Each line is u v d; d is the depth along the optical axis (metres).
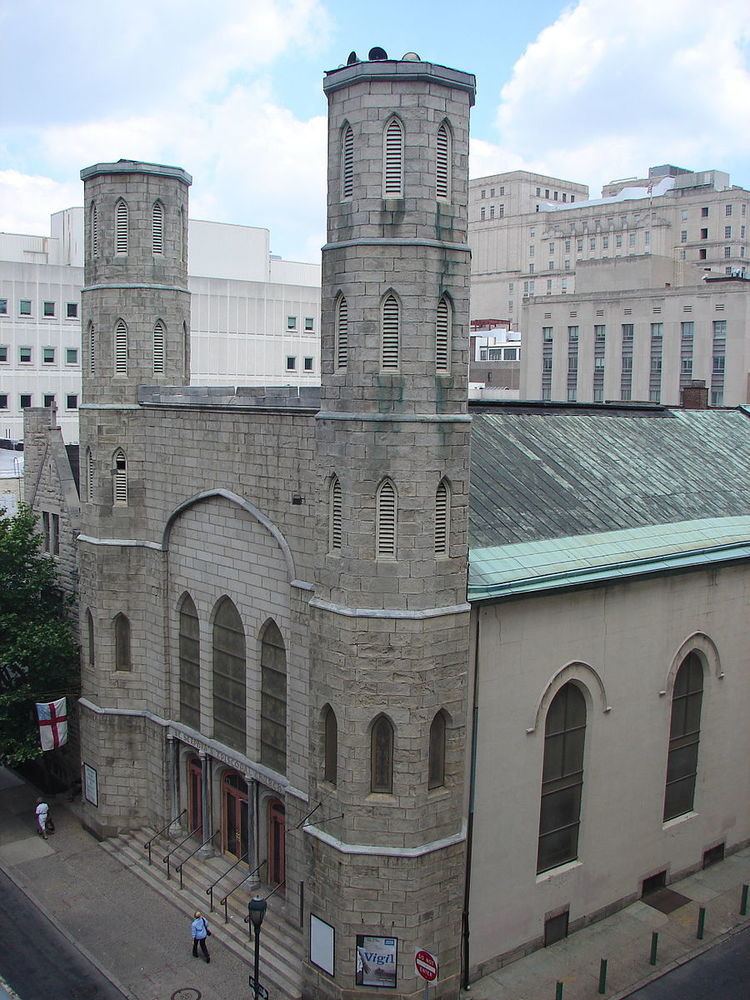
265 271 111.75
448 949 30.78
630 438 45.50
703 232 174.50
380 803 29.72
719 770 39.72
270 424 34.16
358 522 28.97
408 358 28.48
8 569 44.56
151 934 35.50
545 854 34.06
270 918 35.59
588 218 187.62
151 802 42.72
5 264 87.94
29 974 33.31
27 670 44.53
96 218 41.03
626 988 31.84
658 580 35.97
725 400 103.56
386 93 27.92
